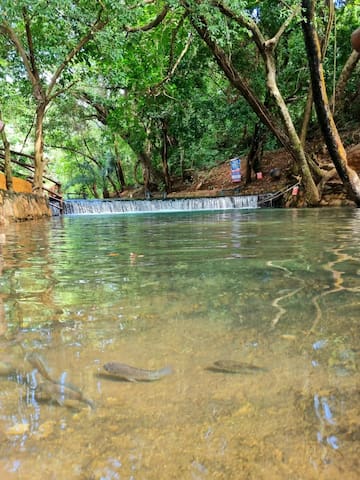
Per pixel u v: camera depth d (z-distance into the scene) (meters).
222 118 16.81
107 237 4.77
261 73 14.98
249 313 1.44
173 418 0.75
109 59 11.56
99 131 28.84
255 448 0.66
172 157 24.98
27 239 4.75
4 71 12.95
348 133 15.83
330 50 13.45
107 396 0.84
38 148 12.92
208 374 0.93
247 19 10.35
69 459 0.64
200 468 0.61
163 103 17.67
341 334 1.20
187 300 1.64
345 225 5.53
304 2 8.37
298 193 13.86
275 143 20.27
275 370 0.95
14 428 0.72
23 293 1.83
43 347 1.13
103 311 1.50
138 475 0.60
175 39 13.16
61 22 8.91
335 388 0.86
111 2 8.48
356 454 0.64
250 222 6.74
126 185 31.86
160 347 1.12
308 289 1.80
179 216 10.21
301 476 0.59
